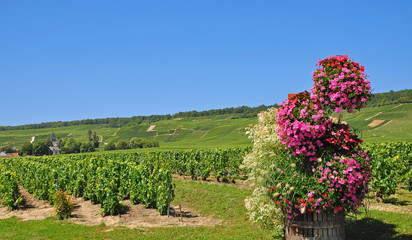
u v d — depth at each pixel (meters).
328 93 7.46
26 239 11.39
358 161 7.39
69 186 19.17
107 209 14.23
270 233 10.16
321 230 7.54
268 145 9.12
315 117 7.21
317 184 7.27
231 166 22.20
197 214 14.08
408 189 15.89
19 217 15.03
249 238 9.95
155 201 15.00
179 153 29.75
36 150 145.62
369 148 18.67
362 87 7.20
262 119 10.33
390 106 129.88
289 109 7.56
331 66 7.50
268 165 8.48
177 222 12.76
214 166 22.86
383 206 12.70
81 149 147.88
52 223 13.48
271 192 7.88
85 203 17.27
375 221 10.53
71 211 14.81
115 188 14.70
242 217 12.68
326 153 7.48
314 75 7.75
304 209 7.21
